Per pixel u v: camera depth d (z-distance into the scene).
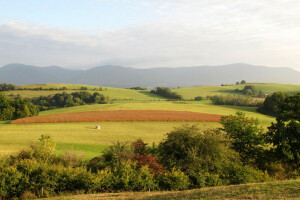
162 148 24.31
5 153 29.77
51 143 25.80
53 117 63.91
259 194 12.77
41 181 17.69
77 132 48.09
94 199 14.79
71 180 18.11
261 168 25.62
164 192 17.42
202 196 13.57
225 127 30.05
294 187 13.49
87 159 26.22
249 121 29.39
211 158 22.11
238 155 25.72
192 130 23.77
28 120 59.06
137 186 18.39
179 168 21.09
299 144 25.69
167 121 60.22
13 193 17.19
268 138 27.78
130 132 48.66
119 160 22.39
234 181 20.81
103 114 68.69
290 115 30.42
